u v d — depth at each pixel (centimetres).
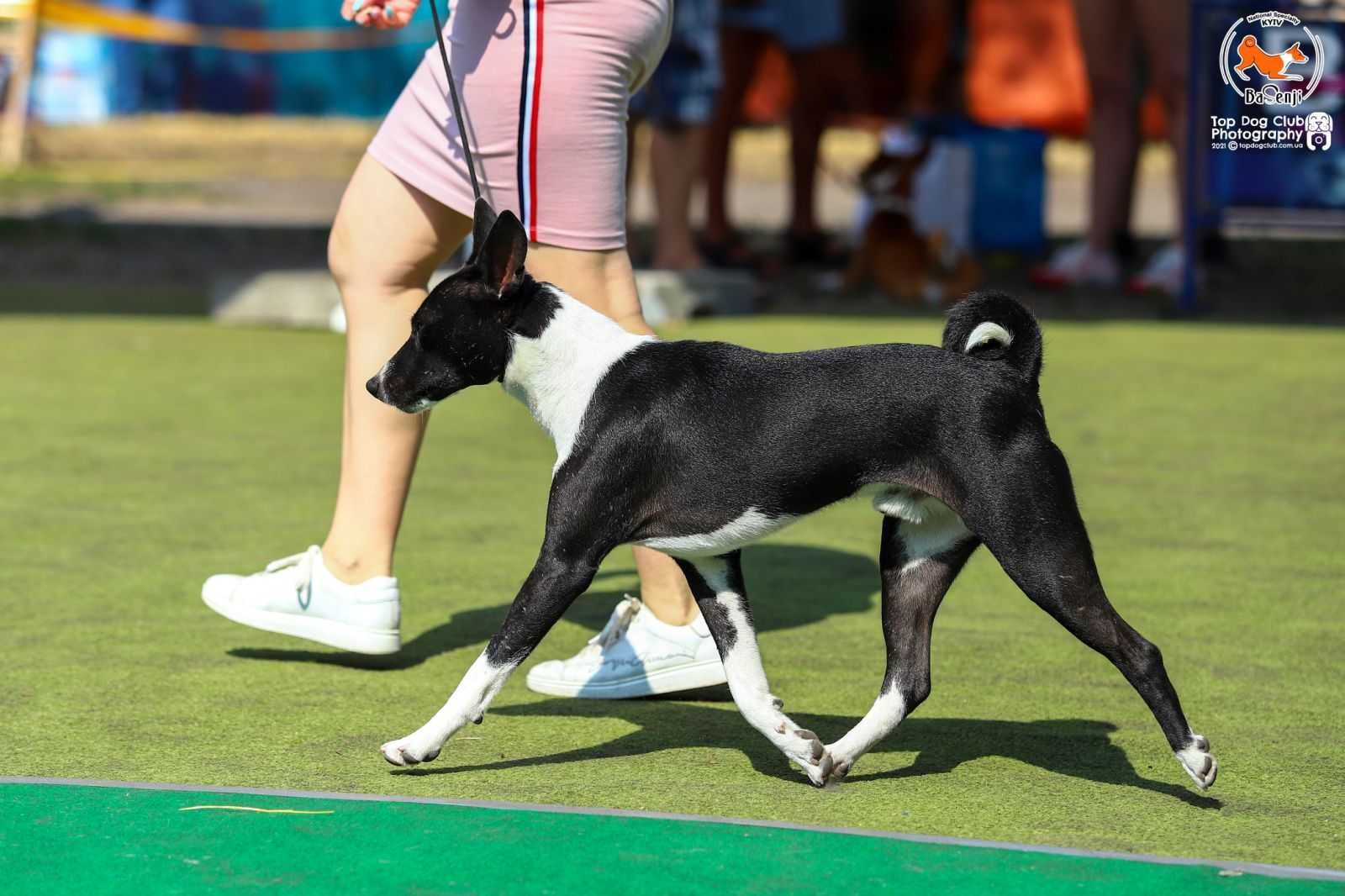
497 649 683
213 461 1380
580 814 636
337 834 612
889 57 3130
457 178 829
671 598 829
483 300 697
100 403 1628
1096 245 2566
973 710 802
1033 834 631
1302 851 614
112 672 846
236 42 4944
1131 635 647
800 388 671
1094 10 2477
